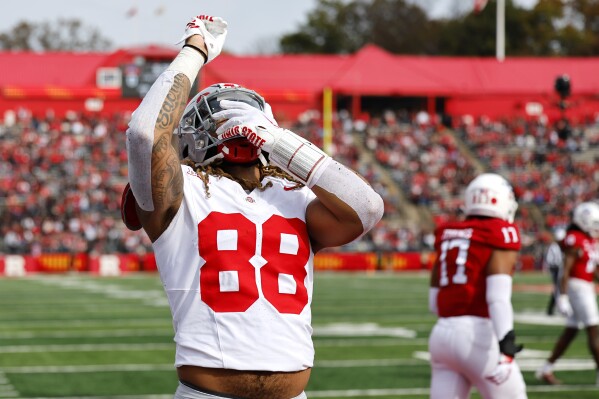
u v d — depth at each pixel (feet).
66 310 126.21
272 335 22.50
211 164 24.14
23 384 67.51
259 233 22.97
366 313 123.34
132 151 21.89
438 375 41.16
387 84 319.27
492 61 338.95
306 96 297.74
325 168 22.93
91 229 235.81
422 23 514.27
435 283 42.01
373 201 23.06
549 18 483.92
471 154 300.81
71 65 320.50
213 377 22.38
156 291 163.94
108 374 72.08
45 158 265.75
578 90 332.39
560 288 68.74
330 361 78.95
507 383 39.40
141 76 145.59
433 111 327.26
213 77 317.01
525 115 332.80
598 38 487.20
